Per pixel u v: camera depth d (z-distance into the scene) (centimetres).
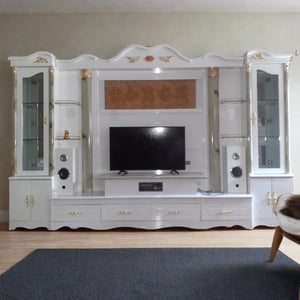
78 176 367
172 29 384
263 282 198
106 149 372
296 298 176
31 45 382
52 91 341
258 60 341
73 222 331
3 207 380
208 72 362
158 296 179
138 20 383
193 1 362
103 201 330
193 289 188
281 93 342
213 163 361
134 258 244
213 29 384
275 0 360
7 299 176
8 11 380
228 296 179
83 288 190
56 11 382
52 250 266
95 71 372
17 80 342
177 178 336
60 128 368
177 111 372
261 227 340
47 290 188
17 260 244
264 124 346
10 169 379
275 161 344
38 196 336
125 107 375
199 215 330
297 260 238
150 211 330
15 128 342
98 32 384
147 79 373
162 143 357
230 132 370
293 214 205
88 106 363
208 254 252
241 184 343
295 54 381
